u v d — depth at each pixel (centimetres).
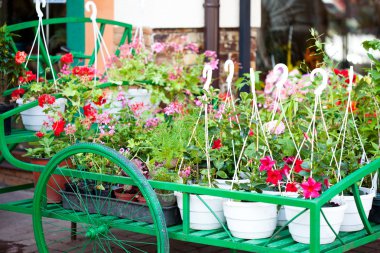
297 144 450
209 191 421
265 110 509
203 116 473
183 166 469
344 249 416
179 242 560
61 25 688
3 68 553
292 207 416
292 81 532
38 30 534
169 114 522
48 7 695
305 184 407
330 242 420
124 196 472
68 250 535
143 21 664
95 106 555
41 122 531
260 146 451
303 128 454
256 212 420
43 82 544
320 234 415
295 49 657
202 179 454
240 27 652
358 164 450
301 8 654
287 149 443
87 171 489
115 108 558
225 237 430
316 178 423
